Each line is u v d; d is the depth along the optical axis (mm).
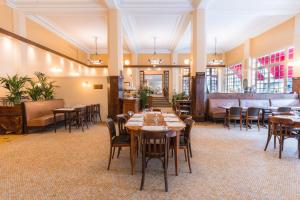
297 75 7273
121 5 7090
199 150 4125
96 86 7734
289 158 3666
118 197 2408
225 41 11820
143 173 2598
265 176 2949
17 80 5898
